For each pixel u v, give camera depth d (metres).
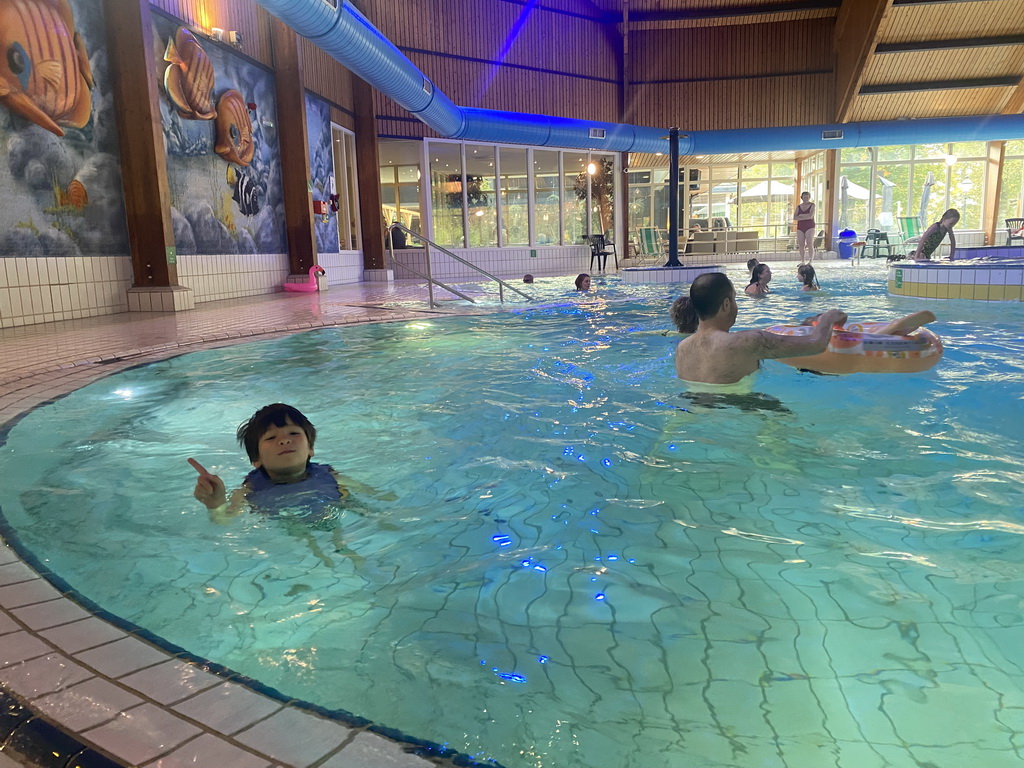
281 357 4.62
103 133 7.29
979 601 1.33
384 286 12.23
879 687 1.08
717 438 2.47
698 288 3.09
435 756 0.93
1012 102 16.78
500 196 16.39
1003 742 0.95
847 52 16.47
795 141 16.22
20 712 1.00
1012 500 1.85
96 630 1.27
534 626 1.29
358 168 14.34
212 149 9.20
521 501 1.96
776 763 0.92
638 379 3.48
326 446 2.55
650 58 17.75
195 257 8.78
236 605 1.40
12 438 2.76
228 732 0.96
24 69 6.24
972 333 4.66
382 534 1.76
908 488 1.96
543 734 0.98
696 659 1.16
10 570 1.56
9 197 6.24
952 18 15.30
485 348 4.80
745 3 16.66
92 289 7.17
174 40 8.26
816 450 2.31
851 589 1.39
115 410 3.22
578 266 18.00
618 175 18.77
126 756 0.91
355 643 1.24
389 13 13.98
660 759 0.93
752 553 1.58
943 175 18.97
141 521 1.88
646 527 1.75
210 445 2.65
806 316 5.97
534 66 16.42
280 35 10.79
